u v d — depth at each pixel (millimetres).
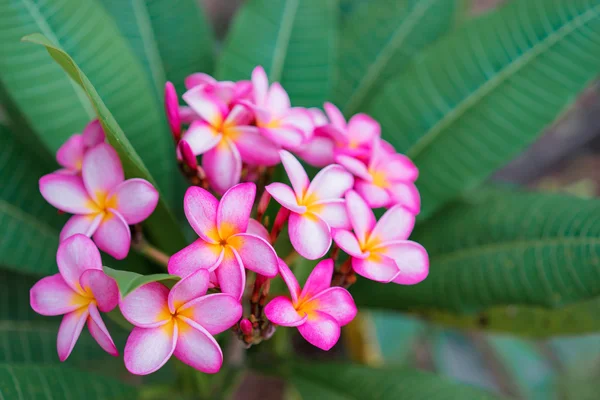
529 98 869
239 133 750
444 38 895
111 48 833
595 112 1703
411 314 928
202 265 678
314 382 882
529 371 1277
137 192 716
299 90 903
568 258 809
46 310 684
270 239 727
